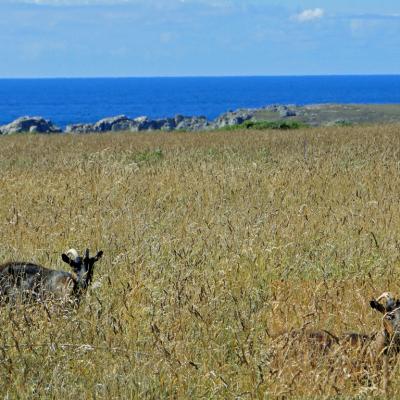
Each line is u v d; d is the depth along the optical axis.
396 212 30.30
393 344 15.77
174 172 42.19
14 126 152.38
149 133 114.19
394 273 22.53
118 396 13.90
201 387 14.36
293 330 15.97
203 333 16.64
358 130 99.69
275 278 21.66
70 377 14.61
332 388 14.06
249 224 27.38
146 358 15.30
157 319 17.23
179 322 16.95
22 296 19.58
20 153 69.69
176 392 14.29
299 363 14.66
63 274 21.27
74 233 27.31
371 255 23.88
